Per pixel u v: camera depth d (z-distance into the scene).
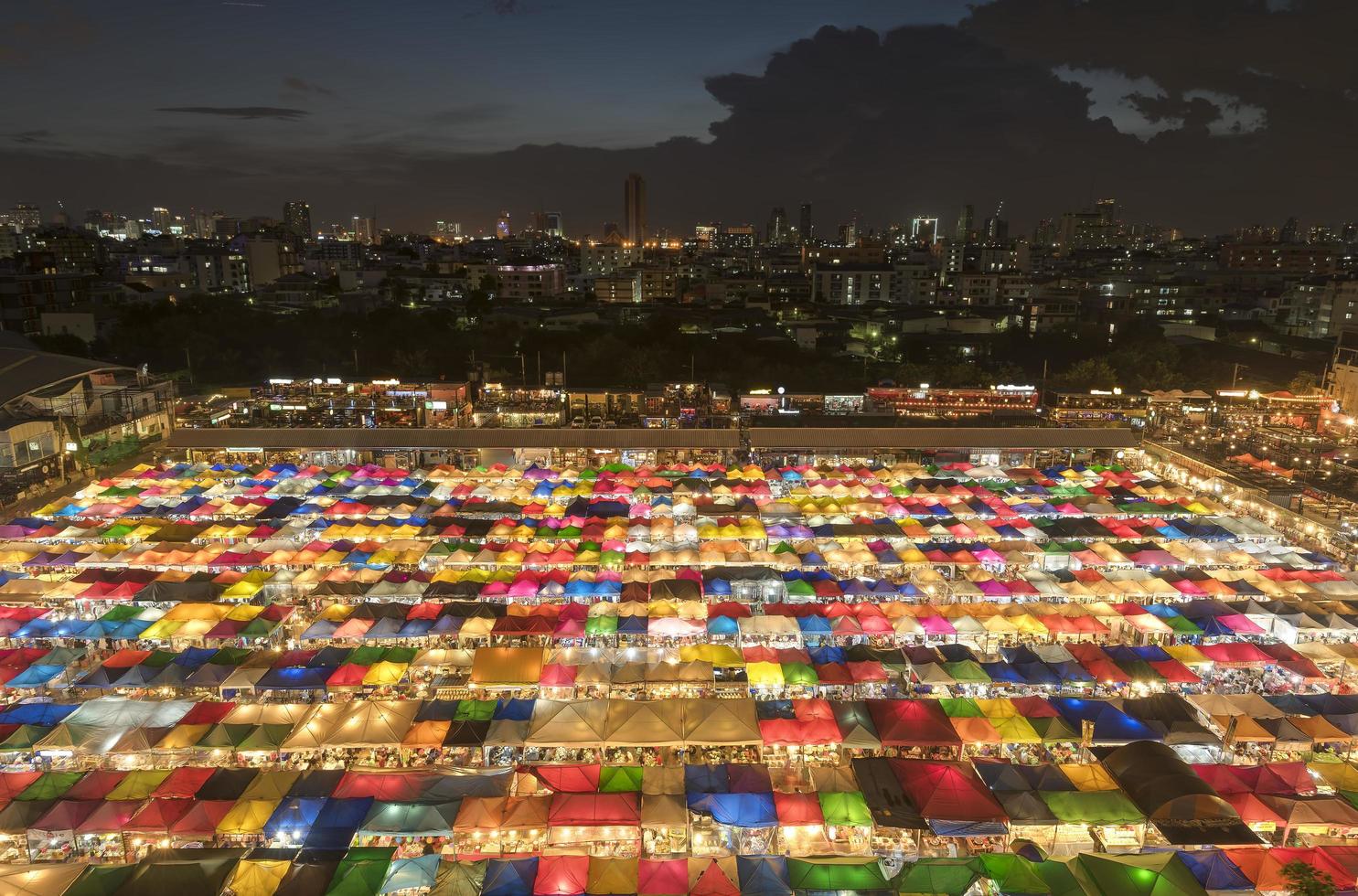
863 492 64.38
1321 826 29.64
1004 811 29.77
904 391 94.38
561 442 76.00
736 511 59.56
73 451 74.50
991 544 55.28
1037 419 91.25
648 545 54.28
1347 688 40.47
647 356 122.25
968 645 43.69
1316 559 52.00
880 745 33.91
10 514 64.44
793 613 44.28
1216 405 91.38
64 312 137.50
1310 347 143.50
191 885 25.98
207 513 59.50
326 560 51.00
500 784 31.02
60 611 46.66
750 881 27.00
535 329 146.88
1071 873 27.12
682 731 34.25
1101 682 38.84
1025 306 181.75
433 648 41.06
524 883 26.81
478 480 68.31
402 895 27.06
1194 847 28.84
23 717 34.88
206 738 33.28
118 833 28.89
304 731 33.62
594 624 43.03
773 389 110.62
